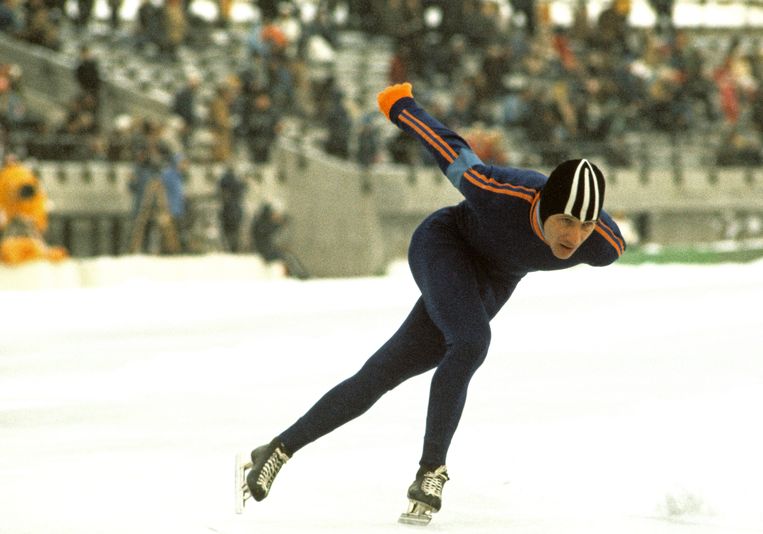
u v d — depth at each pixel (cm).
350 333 3384
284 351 3064
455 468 1736
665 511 1469
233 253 7581
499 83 9288
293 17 9525
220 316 3909
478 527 1428
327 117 8925
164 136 7662
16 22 8969
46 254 5903
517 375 2566
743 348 2850
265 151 8481
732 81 10931
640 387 2367
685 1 13038
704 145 10719
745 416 1994
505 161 8281
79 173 7875
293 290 4919
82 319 3900
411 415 2164
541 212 1384
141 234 7125
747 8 13225
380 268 8900
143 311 4116
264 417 2216
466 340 1434
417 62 9319
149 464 1812
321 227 8644
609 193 9800
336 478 1698
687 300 4069
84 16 9662
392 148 9150
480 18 10031
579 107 9662
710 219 10419
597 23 10762
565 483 1628
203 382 2630
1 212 5881
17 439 2056
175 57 9550
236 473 1484
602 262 1492
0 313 4103
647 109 10456
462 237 1532
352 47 10394
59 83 8681
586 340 3092
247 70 8669
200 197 8006
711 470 1630
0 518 1473
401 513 1502
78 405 2372
